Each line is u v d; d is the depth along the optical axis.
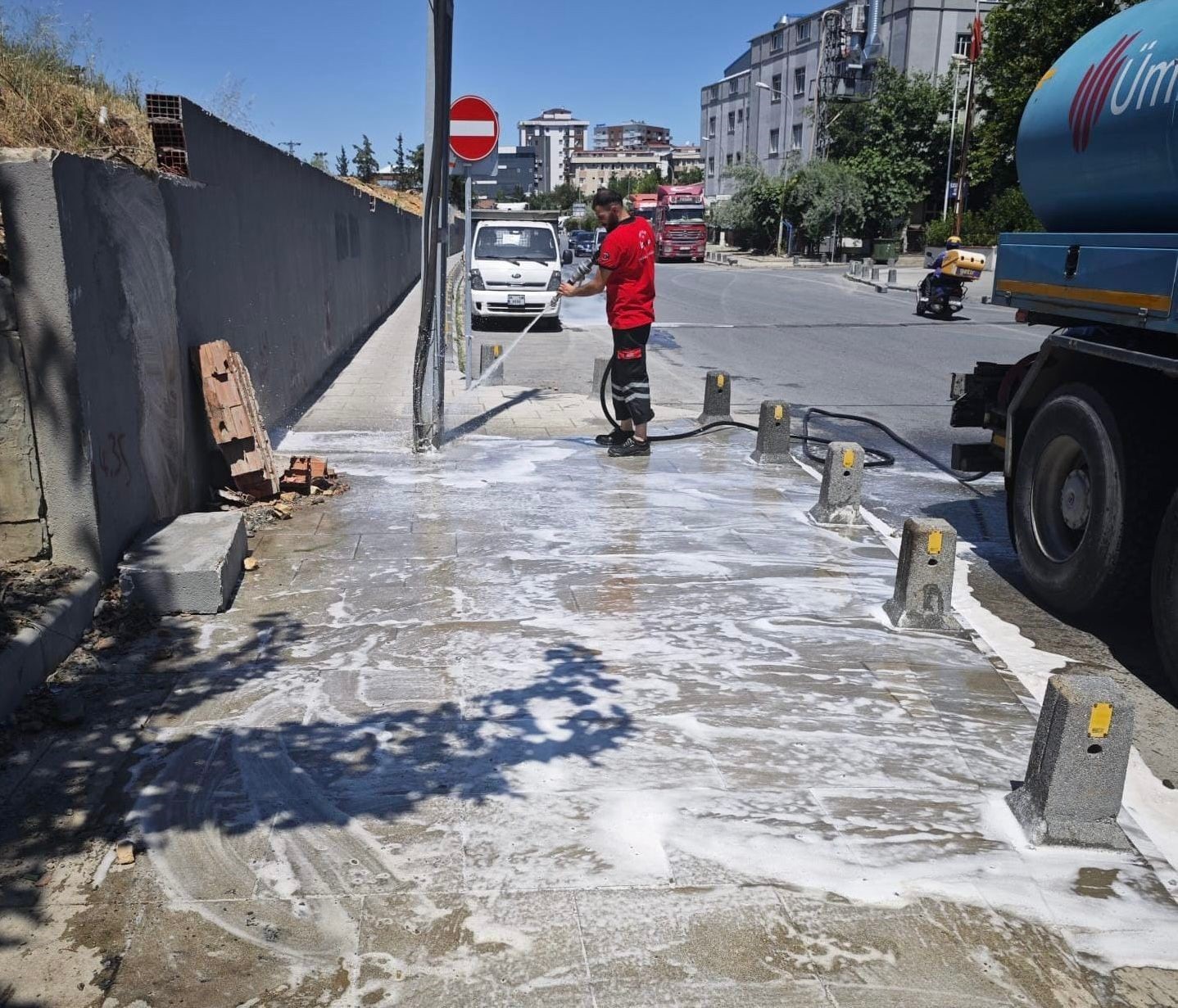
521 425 9.76
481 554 5.89
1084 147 5.11
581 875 3.02
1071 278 5.21
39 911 2.78
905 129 49.22
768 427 8.28
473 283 19.48
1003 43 34.09
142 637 4.58
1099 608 5.05
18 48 6.89
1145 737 4.16
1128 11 5.24
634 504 7.04
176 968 2.60
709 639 4.77
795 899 2.95
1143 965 2.74
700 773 3.60
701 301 26.89
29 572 4.52
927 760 3.74
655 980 2.62
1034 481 5.55
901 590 5.01
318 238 12.36
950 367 14.92
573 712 4.01
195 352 6.38
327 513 6.65
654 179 114.12
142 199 5.47
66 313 4.37
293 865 3.02
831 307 25.22
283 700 4.04
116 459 4.93
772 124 64.50
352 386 12.15
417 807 3.33
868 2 50.16
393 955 2.67
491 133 10.85
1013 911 2.93
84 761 3.54
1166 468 4.67
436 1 7.47
